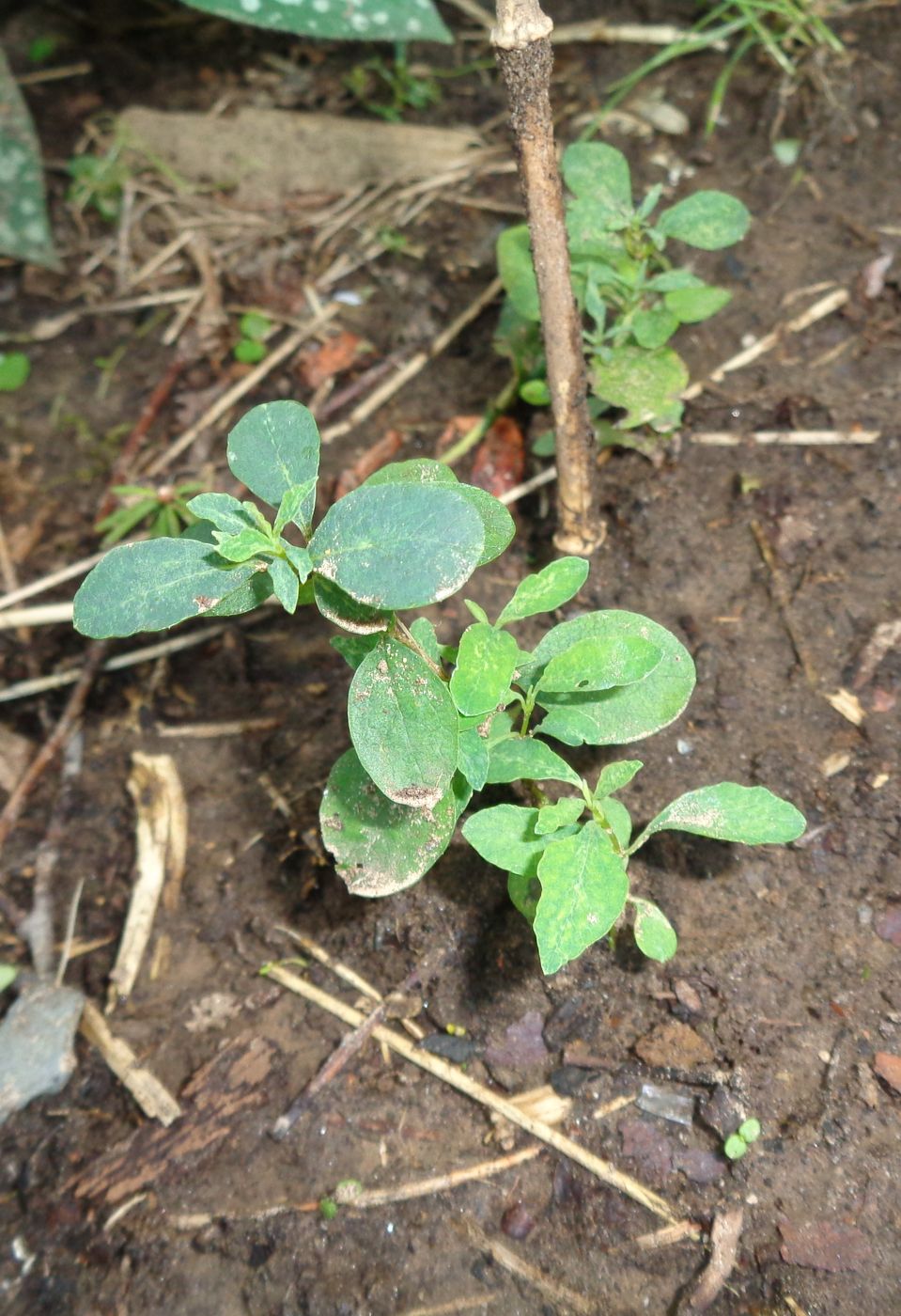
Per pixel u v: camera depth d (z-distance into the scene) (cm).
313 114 68
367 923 44
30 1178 41
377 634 38
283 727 49
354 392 57
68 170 70
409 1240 39
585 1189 39
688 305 48
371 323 60
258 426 37
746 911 41
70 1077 43
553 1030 41
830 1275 37
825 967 40
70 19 78
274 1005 43
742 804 38
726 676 45
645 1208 39
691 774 43
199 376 60
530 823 38
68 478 58
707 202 47
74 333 64
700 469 49
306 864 46
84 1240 40
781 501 48
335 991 43
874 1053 39
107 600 34
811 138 58
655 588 47
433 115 68
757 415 50
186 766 49
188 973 45
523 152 38
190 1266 39
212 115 70
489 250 61
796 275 54
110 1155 41
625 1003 41
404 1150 40
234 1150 41
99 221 68
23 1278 40
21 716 52
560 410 43
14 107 63
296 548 34
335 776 38
